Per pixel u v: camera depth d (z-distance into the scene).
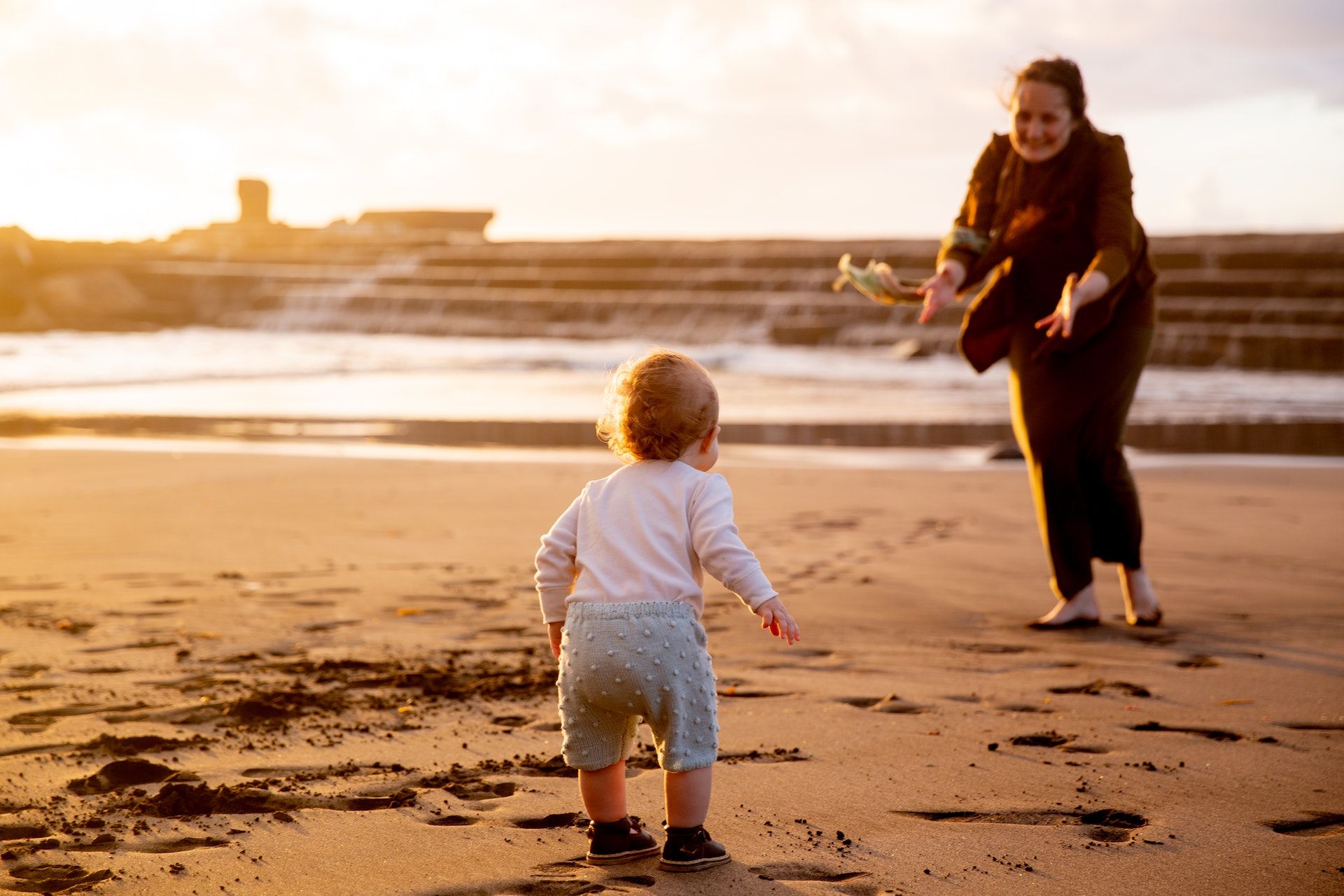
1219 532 7.06
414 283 46.28
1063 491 4.69
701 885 2.20
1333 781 2.78
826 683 3.77
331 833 2.48
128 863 2.31
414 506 8.05
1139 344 4.76
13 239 51.19
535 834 2.48
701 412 2.44
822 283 40.88
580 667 2.32
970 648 4.30
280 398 18.33
